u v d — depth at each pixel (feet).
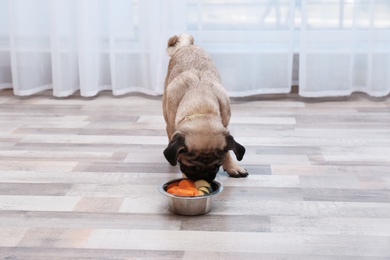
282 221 7.29
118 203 7.84
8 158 9.66
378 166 9.17
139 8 13.21
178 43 10.28
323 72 13.19
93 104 13.20
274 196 8.05
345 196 8.03
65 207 7.72
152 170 9.10
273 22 13.15
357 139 10.55
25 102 13.41
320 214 7.48
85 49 13.25
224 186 8.41
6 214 7.51
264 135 10.82
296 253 6.50
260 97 13.76
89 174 8.92
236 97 13.71
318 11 12.84
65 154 9.85
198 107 8.04
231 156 9.59
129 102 13.37
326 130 11.11
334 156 9.65
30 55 13.56
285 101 13.37
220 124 7.82
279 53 13.34
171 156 7.27
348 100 13.38
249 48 13.21
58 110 12.71
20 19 13.29
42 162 9.46
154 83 13.52
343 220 7.30
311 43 13.00
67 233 6.98
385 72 13.08
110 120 11.93
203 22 13.16
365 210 7.59
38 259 6.40
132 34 13.50
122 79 13.64
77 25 13.17
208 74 9.01
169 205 7.55
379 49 13.01
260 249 6.59
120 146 10.27
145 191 8.27
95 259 6.39
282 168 9.12
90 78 13.50
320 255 6.46
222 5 13.05
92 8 13.17
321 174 8.85
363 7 13.10
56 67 13.46
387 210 7.58
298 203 7.82
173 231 7.02
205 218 7.38
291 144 10.29
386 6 12.81
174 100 8.66
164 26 13.04
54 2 13.03
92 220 7.33
